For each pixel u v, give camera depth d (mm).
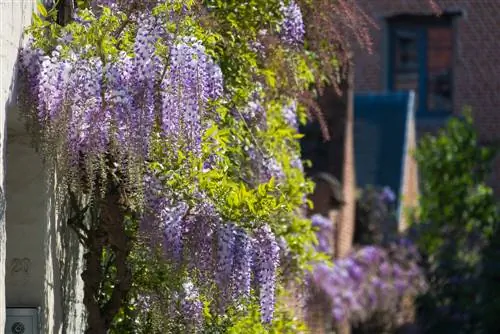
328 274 20578
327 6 10414
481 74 33469
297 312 12141
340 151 22891
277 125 10789
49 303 8594
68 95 7453
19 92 7527
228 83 9742
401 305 24875
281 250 10828
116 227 8719
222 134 8953
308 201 11000
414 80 34375
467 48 33531
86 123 7496
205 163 8438
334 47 10812
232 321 9547
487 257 23891
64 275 9039
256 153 10258
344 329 22672
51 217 8539
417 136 33625
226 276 8164
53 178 8203
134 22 7977
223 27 9656
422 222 25875
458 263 24391
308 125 22281
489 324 23562
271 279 8617
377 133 30641
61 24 8547
